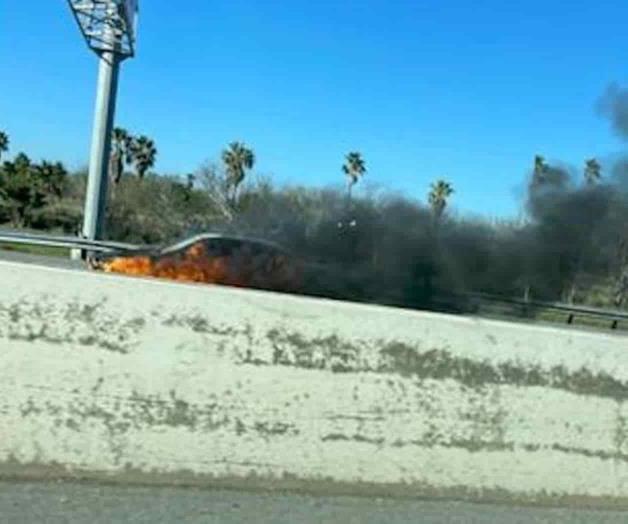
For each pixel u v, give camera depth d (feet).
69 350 16.46
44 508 14.82
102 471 16.42
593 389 18.37
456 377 17.75
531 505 17.79
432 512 16.60
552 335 18.29
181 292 16.83
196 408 16.76
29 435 16.25
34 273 16.44
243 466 16.87
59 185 234.38
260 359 17.02
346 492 17.19
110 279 16.66
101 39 100.22
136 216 217.97
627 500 18.38
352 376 17.33
